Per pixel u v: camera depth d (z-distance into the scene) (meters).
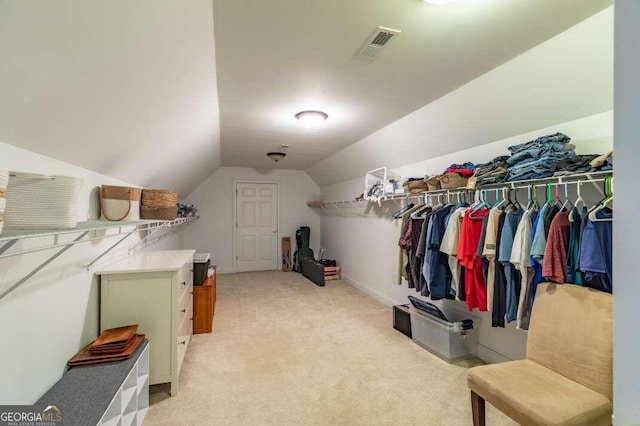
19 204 1.01
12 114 1.01
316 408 1.89
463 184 2.45
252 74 2.05
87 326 1.82
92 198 1.90
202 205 5.96
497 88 2.06
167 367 2.02
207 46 1.61
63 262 1.56
